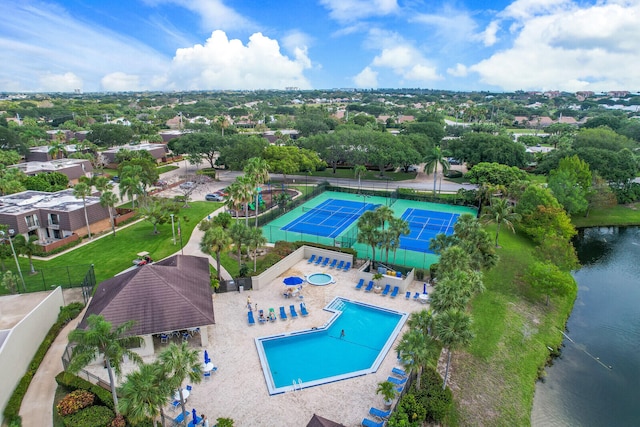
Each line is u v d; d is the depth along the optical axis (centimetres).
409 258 5862
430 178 11575
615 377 3841
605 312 4984
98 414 2811
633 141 12900
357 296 4700
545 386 3672
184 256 4603
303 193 9706
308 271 5378
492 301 4750
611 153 9112
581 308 5066
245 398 3091
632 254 6750
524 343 4119
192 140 12162
